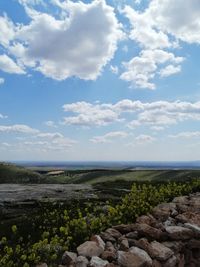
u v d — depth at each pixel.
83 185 40.19
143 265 10.55
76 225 13.43
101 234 12.37
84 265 9.99
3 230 16.50
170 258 11.53
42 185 39.50
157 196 18.59
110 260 10.78
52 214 17.70
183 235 12.79
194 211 15.80
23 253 10.96
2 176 82.31
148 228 12.55
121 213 14.93
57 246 11.54
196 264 12.64
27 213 22.16
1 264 10.12
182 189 21.78
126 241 11.80
